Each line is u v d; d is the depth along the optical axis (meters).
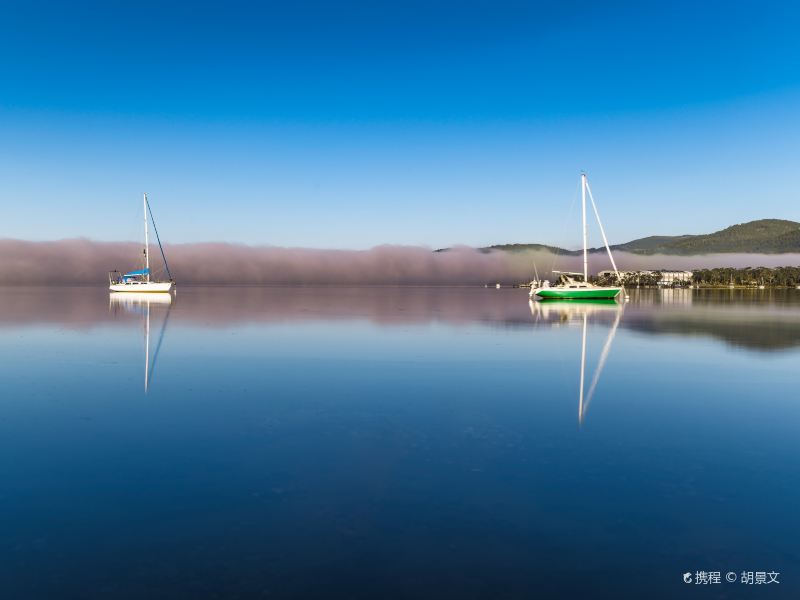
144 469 11.09
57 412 15.52
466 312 57.28
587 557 7.86
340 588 7.10
